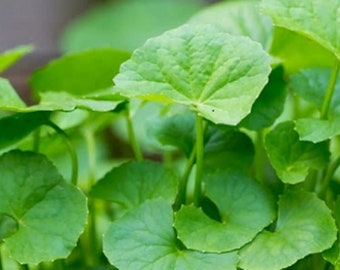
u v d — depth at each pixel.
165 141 0.50
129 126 0.50
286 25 0.46
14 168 0.47
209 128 0.49
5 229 0.47
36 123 0.48
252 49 0.46
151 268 0.45
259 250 0.45
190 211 0.46
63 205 0.46
